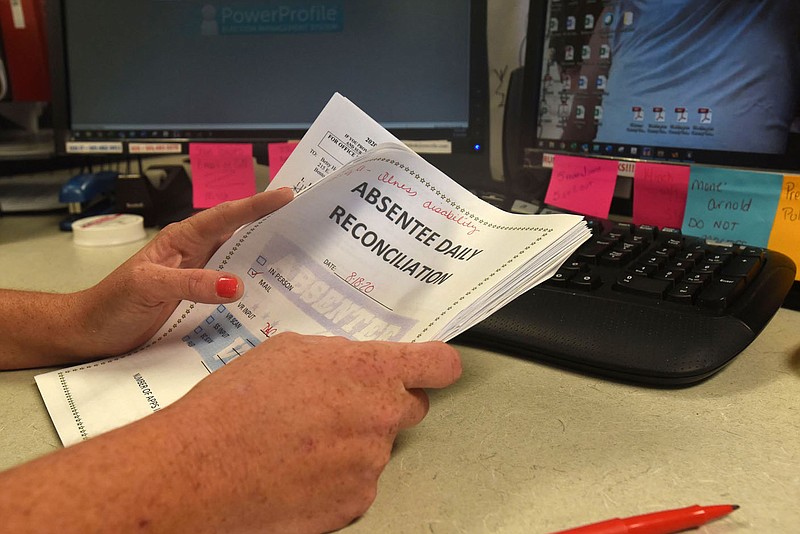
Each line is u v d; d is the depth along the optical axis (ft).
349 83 3.02
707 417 1.42
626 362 1.56
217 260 1.74
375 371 1.22
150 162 4.05
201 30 3.05
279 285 1.69
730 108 2.25
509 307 1.77
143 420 1.09
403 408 1.23
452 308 1.44
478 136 2.97
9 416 1.49
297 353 1.24
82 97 3.19
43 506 0.91
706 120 2.32
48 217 3.45
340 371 1.20
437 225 1.67
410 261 1.62
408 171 1.69
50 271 2.55
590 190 2.56
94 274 2.50
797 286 2.01
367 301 1.58
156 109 3.15
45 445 1.37
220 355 1.60
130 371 1.60
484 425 1.41
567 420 1.42
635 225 2.13
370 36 2.96
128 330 1.67
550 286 1.82
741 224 2.15
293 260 1.71
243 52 3.05
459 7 2.87
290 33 3.01
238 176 3.10
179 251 1.73
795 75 2.10
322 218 1.71
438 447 1.33
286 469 1.07
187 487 0.99
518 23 3.20
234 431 1.07
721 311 1.63
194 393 1.16
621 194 2.77
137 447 1.01
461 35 2.89
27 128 3.88
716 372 1.57
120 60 3.13
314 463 1.09
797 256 2.05
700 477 1.22
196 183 3.14
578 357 1.61
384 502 1.18
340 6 2.96
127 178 3.17
